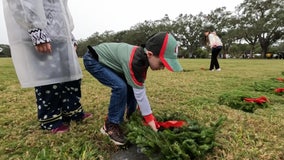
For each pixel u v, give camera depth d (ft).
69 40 8.27
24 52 7.61
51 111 8.21
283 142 7.58
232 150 7.01
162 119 8.02
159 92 14.38
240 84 17.57
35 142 7.52
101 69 7.70
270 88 15.40
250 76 22.95
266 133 8.22
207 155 6.70
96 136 7.91
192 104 11.61
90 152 6.87
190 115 9.80
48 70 7.84
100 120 9.20
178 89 15.40
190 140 6.46
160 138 6.65
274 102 12.45
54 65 7.91
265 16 154.30
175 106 11.25
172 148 6.22
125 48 7.64
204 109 10.76
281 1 149.79
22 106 11.10
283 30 149.89
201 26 194.90
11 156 6.84
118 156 6.96
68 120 9.11
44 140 7.64
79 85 8.98
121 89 7.40
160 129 7.43
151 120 7.32
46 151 6.95
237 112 10.32
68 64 8.18
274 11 148.15
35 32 7.34
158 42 6.93
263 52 157.79
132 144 7.57
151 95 13.61
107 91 14.38
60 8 8.06
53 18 7.86
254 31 149.89
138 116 7.95
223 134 7.92
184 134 6.70
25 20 7.22
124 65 7.24
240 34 156.15
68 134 8.11
